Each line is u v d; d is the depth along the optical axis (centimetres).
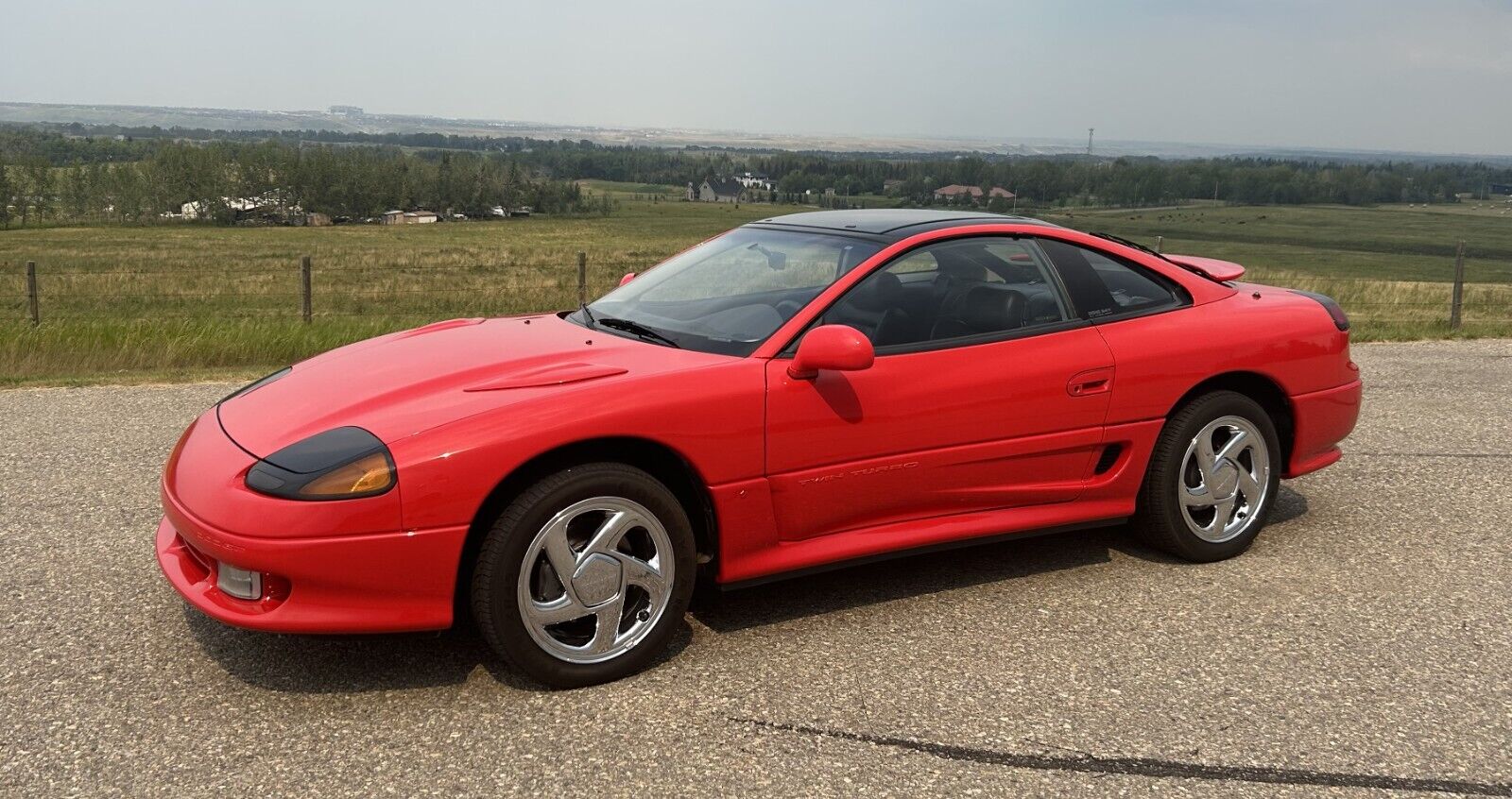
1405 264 11425
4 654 320
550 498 293
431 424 291
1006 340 373
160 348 977
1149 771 265
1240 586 394
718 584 336
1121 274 412
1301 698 305
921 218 401
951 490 367
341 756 265
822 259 376
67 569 392
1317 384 438
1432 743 281
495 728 281
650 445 315
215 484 290
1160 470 403
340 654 325
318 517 275
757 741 275
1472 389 807
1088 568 412
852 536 356
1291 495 518
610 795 249
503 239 10231
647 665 321
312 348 1055
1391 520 477
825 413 336
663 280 415
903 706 296
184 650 326
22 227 12938
